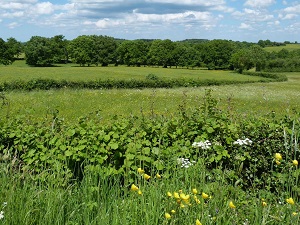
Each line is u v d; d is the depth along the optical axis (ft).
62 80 117.50
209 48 380.99
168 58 387.96
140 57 395.96
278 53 374.43
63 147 18.07
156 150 18.07
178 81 147.54
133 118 23.86
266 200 14.33
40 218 11.99
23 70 267.18
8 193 12.57
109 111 62.34
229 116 25.39
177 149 19.43
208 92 31.58
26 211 12.12
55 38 397.19
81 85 121.70
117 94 96.17
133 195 13.35
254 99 96.58
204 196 11.51
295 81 244.22
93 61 391.04
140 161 17.06
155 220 12.01
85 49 387.96
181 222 11.88
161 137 19.92
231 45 382.01
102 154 17.60
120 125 20.49
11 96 83.30
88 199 13.74
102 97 86.63
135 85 135.33
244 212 13.10
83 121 21.95
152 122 22.54
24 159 19.15
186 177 15.38
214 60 380.17
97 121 22.93
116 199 14.11
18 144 20.21
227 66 377.09
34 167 17.83
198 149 18.97
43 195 13.43
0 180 13.78
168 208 12.01
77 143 18.71
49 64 385.91
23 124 23.22
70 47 391.04
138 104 74.23
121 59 402.31
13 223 11.71
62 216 12.50
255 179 17.52
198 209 12.57
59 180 14.83
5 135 20.51
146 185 14.39
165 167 17.13
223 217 12.09
